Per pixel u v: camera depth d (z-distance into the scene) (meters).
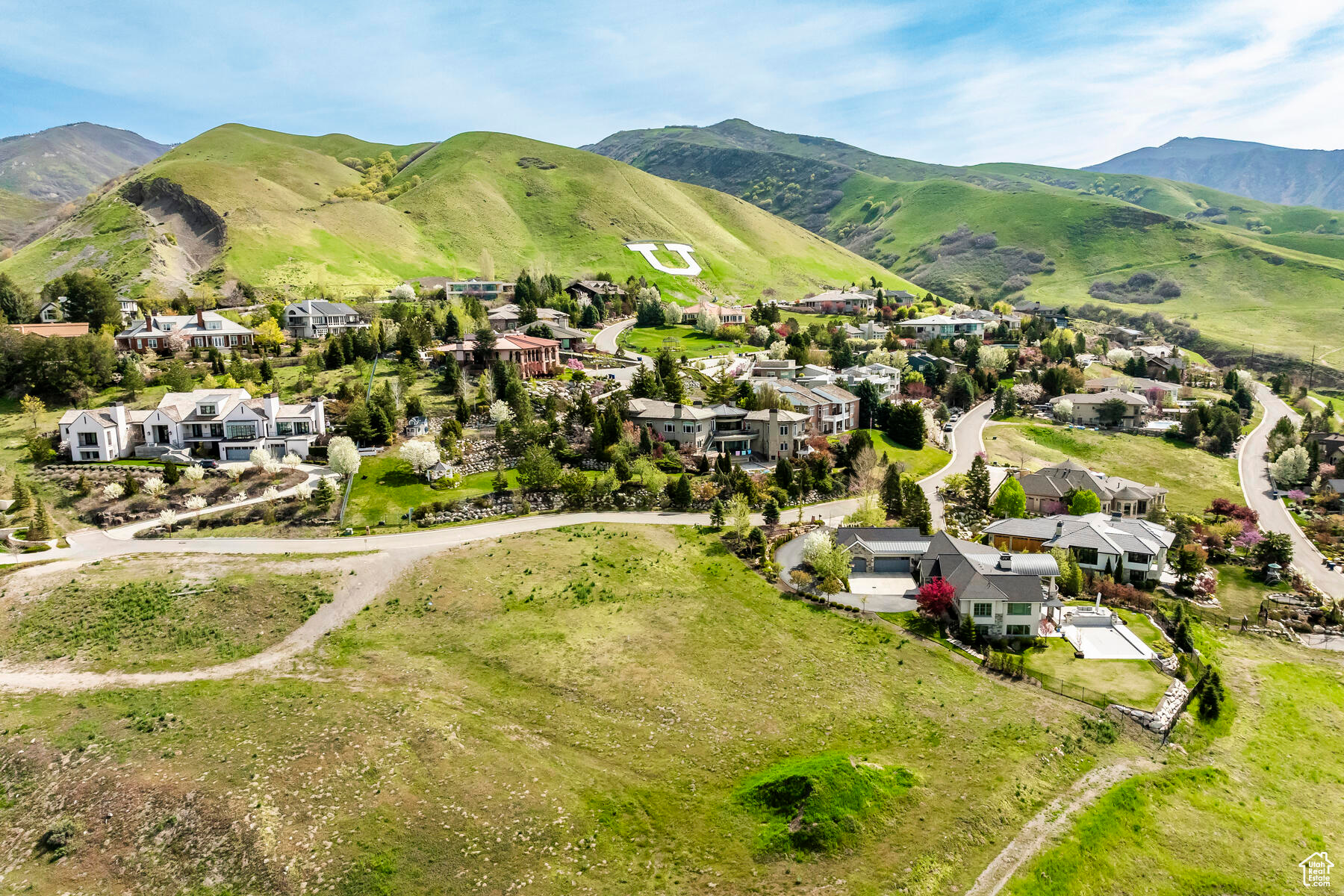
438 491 100.88
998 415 163.00
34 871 45.72
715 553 87.75
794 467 112.88
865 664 68.12
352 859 45.34
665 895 44.03
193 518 91.00
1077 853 48.09
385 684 63.03
